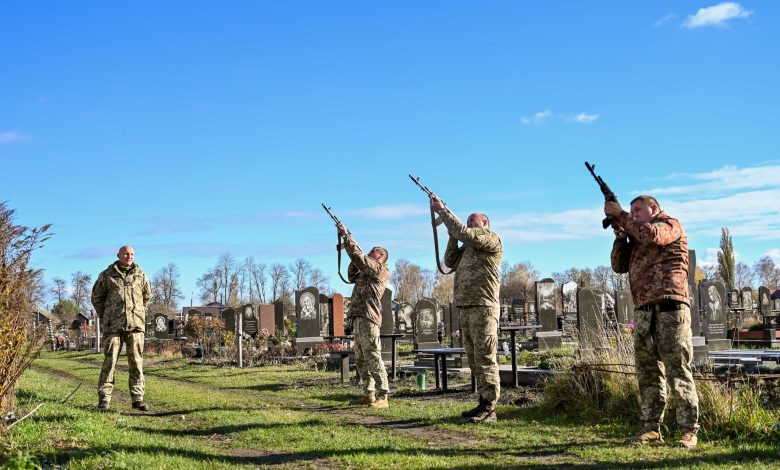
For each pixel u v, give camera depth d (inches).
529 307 1418.6
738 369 339.0
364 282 374.0
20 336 276.5
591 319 645.3
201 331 984.9
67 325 1738.4
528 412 336.5
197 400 419.8
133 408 384.2
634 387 307.7
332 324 754.2
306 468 225.3
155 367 797.9
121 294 382.3
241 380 584.1
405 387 485.4
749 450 229.8
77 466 218.5
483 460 228.1
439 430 292.8
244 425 308.2
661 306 243.6
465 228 303.3
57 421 297.1
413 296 3400.6
